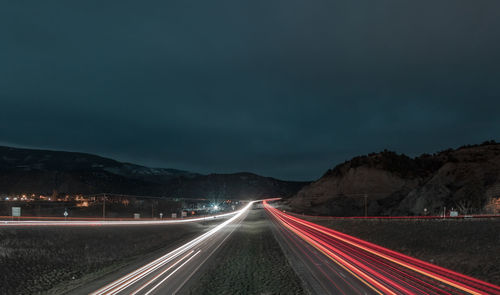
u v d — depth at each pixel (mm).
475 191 58844
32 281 23953
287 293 17391
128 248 41781
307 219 79812
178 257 31922
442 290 15719
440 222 32000
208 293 18047
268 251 33656
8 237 36188
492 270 17547
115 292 18547
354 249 31281
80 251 35250
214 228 72125
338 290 16734
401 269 20938
